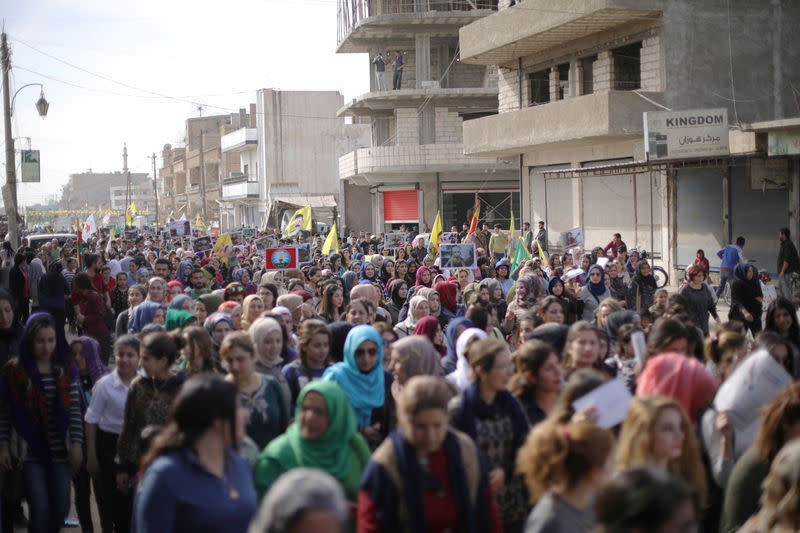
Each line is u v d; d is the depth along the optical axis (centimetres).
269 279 1460
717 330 715
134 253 2589
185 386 405
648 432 431
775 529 354
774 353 660
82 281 1265
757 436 489
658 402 436
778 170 2183
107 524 704
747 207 2319
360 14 4372
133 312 1116
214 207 9475
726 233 2373
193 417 397
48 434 664
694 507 268
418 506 414
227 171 8581
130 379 686
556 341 721
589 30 2670
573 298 1205
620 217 2759
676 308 909
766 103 2600
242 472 418
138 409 618
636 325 762
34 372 663
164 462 398
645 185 2641
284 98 6981
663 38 2489
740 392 530
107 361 1266
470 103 4462
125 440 619
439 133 4525
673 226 2527
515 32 2809
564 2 2544
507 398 529
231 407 402
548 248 3133
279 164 6988
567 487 381
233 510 399
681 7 2495
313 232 3878
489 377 515
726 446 534
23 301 1739
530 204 3253
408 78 4641
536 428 406
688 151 2139
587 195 2916
